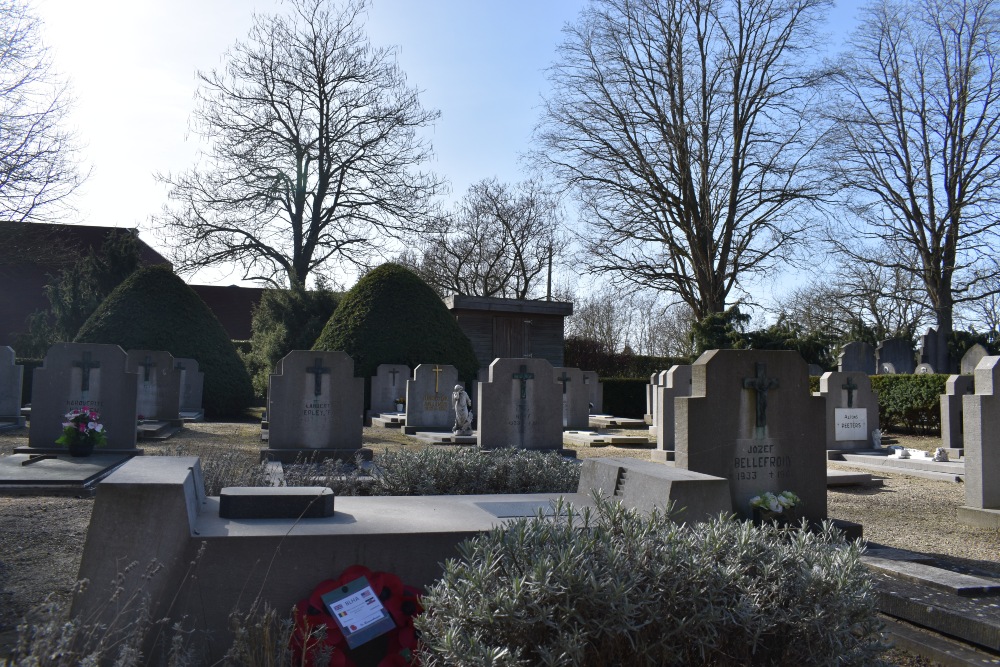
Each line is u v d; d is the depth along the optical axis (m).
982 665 4.54
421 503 5.16
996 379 8.82
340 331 24.33
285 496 4.46
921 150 32.62
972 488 8.91
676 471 5.09
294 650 3.72
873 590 3.96
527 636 3.22
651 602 3.33
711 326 29.12
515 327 30.83
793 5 31.55
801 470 7.39
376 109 35.09
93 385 12.49
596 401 26.14
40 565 6.02
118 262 27.05
